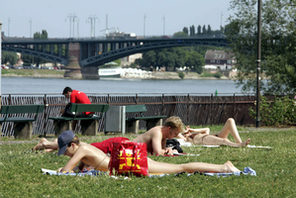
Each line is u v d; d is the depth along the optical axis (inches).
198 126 1424.7
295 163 633.6
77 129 1167.6
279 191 456.8
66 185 455.2
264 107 1556.3
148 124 1238.9
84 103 1024.9
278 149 783.7
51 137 1049.5
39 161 582.2
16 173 503.8
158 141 656.4
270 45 1952.5
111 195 425.1
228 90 5856.3
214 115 1523.1
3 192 425.1
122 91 5039.4
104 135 1080.2
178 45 7800.2
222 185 470.3
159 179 491.2
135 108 1173.7
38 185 454.0
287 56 1857.8
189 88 6358.3
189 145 810.8
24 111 962.1
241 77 1988.2
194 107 1473.9
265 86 1892.2
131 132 1167.0
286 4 1895.9
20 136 986.7
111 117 1117.7
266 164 617.0
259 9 1503.4
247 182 488.1
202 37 6998.0
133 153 500.1
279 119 1512.1
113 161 500.7
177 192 440.5
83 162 519.2
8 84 6560.0
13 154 654.5
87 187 450.0
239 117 1577.3
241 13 1982.0
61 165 569.6
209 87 7007.9
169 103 1402.6
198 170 523.2
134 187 455.2
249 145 836.0
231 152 730.8
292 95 1782.7
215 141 820.6
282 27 1915.6
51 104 1148.5
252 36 1987.0
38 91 4589.1
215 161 638.5
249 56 1978.3
